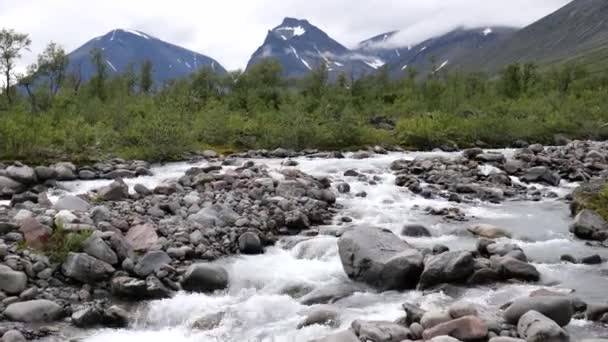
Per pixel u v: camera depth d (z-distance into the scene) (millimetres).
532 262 13922
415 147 42844
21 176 24516
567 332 9078
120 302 11875
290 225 17453
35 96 48906
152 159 32875
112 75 65312
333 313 10484
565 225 18172
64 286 12375
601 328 9367
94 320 10766
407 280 12031
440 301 11078
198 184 22078
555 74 82000
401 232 17000
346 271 12859
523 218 19359
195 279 12344
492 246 14000
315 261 14352
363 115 59594
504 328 9078
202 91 70938
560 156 32719
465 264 11977
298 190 20859
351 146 41156
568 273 12922
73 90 55312
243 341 9898
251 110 58875
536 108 58719
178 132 34125
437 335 8711
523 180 26875
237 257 14750
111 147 33969
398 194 23500
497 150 40688
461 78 79438
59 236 13680
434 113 53000
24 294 11508
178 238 14922
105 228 14719
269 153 36188
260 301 11594
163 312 11297
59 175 26234
